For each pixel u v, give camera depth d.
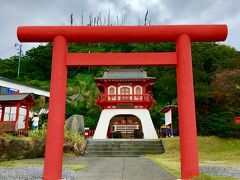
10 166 13.93
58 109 8.58
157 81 53.34
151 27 8.94
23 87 46.53
